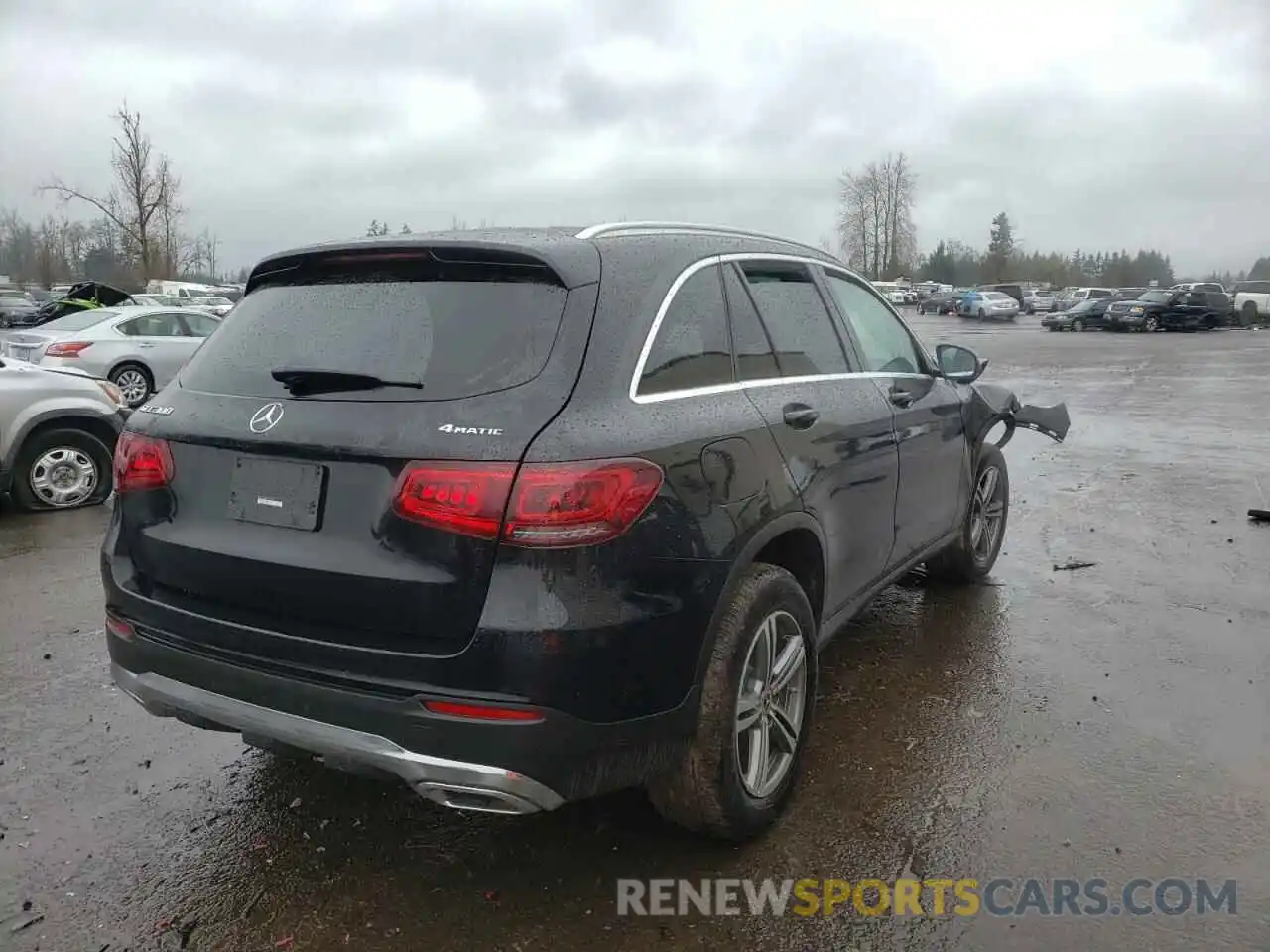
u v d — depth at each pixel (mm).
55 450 8055
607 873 2996
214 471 2854
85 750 3773
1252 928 2738
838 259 4434
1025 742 3820
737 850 3107
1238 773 3576
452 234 3057
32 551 6684
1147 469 9719
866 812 3318
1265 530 7129
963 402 5098
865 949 2676
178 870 3012
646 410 2725
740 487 2947
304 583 2631
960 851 3107
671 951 2668
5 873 2990
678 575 2682
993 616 5254
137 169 36594
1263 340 35250
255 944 2688
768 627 3100
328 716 2576
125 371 14625
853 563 3844
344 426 2613
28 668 4566
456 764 2467
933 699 4207
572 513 2447
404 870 3014
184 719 2936
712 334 3166
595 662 2490
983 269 109500
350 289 3016
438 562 2473
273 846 3141
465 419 2523
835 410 3656
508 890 2918
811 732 3896
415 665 2482
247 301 3293
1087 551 6555
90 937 2709
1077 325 43500
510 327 2703
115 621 3074
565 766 2508
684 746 2797
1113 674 4469
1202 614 5277
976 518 5605
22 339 14812
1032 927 2754
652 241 3168
